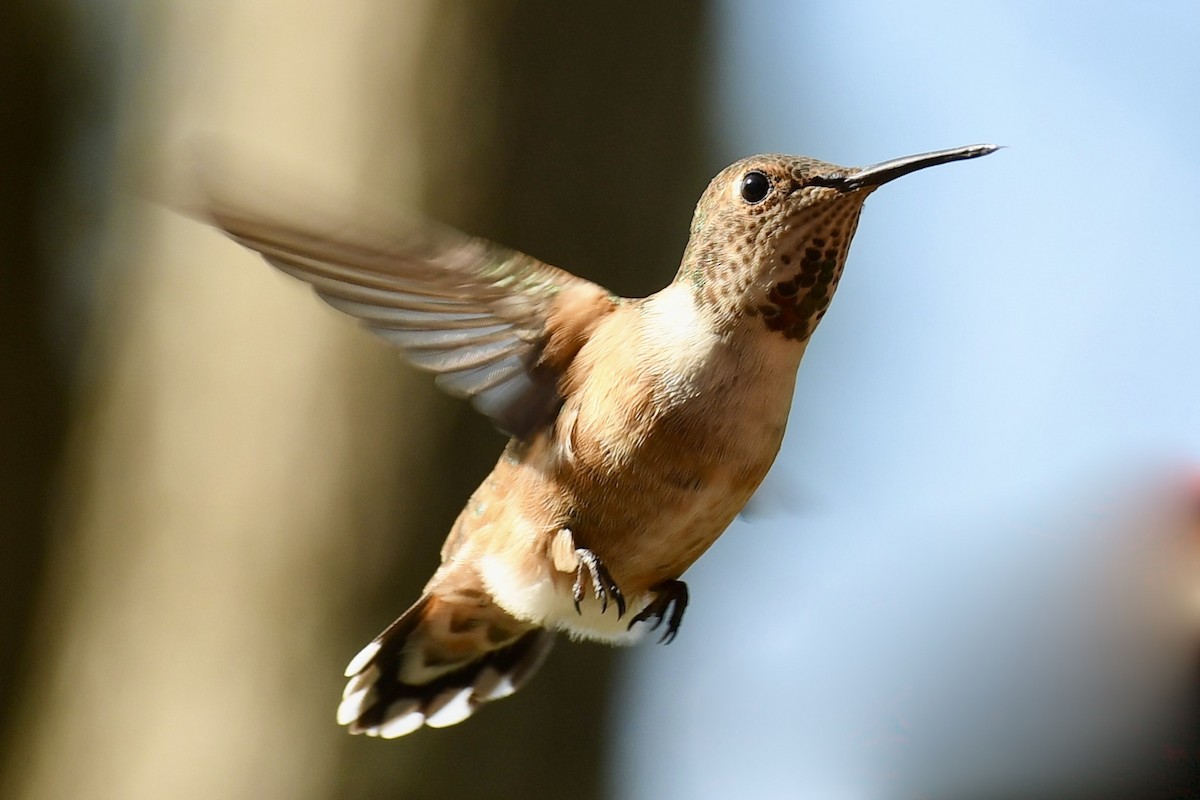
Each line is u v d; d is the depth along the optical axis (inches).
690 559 84.2
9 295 101.7
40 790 88.1
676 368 83.8
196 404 88.1
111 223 91.5
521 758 87.7
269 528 87.7
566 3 88.0
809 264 83.9
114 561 88.2
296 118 87.8
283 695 87.6
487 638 85.0
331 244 83.6
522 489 84.3
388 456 87.7
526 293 84.1
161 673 87.8
